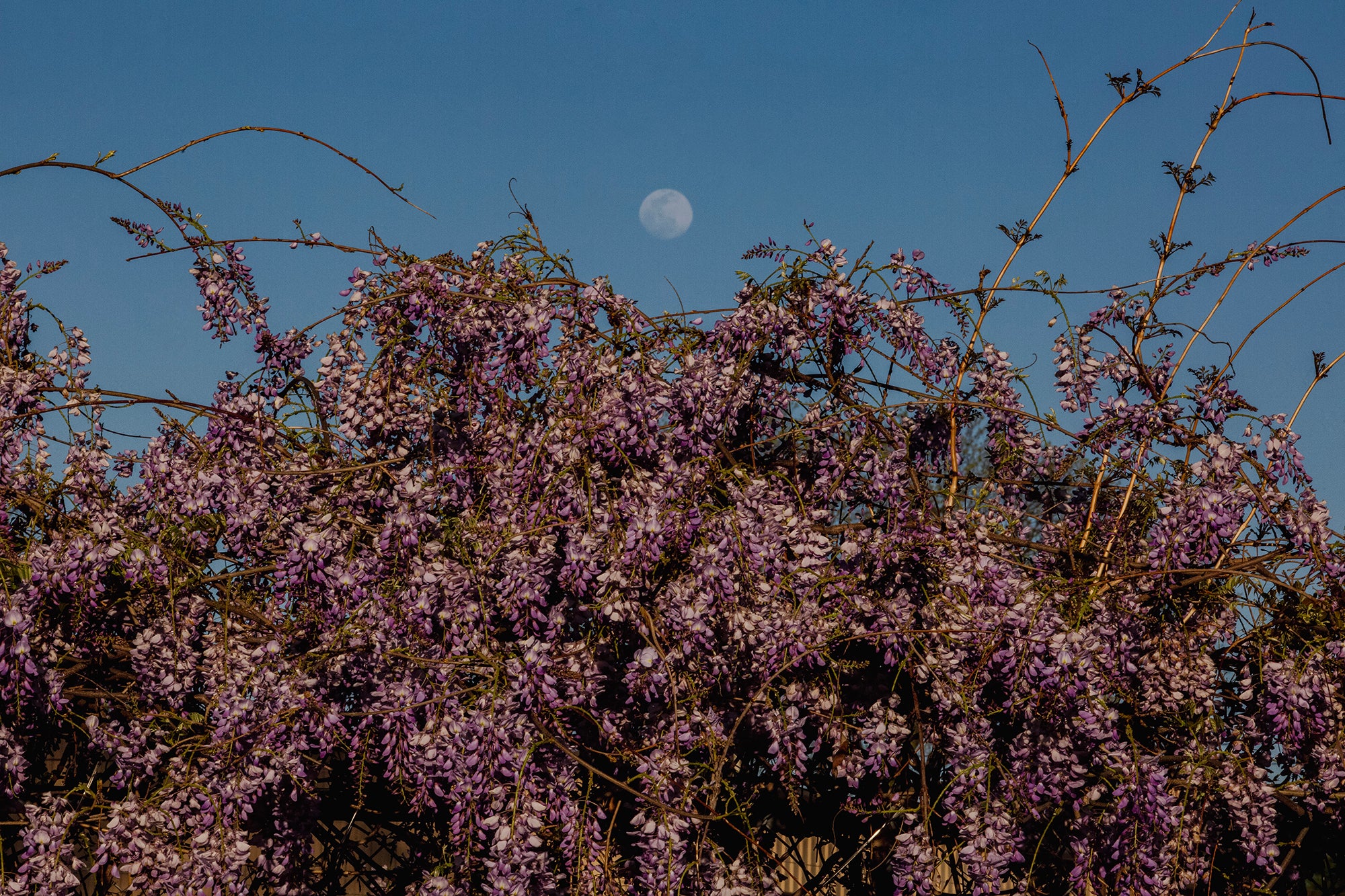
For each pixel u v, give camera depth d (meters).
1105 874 2.95
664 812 2.83
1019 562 3.54
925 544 3.14
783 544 3.14
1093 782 3.09
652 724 3.11
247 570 3.42
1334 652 3.11
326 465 3.70
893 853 3.10
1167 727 3.38
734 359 3.55
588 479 3.14
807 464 3.73
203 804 3.13
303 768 3.16
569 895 2.87
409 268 3.55
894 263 3.67
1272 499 3.28
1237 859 3.31
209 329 3.78
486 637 2.99
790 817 3.50
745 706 2.98
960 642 3.08
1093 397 3.55
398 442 3.61
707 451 3.34
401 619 3.17
